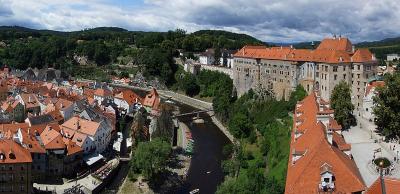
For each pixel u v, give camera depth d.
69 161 173.00
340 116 169.12
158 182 171.12
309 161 91.69
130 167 182.62
